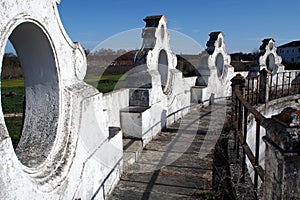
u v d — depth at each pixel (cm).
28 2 290
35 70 358
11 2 260
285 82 1592
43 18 321
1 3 245
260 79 983
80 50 433
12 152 245
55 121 361
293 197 226
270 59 1661
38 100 368
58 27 360
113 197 496
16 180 249
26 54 349
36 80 362
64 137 367
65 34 379
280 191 231
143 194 503
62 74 371
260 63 1582
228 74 1494
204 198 475
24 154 340
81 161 397
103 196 478
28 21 291
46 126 361
